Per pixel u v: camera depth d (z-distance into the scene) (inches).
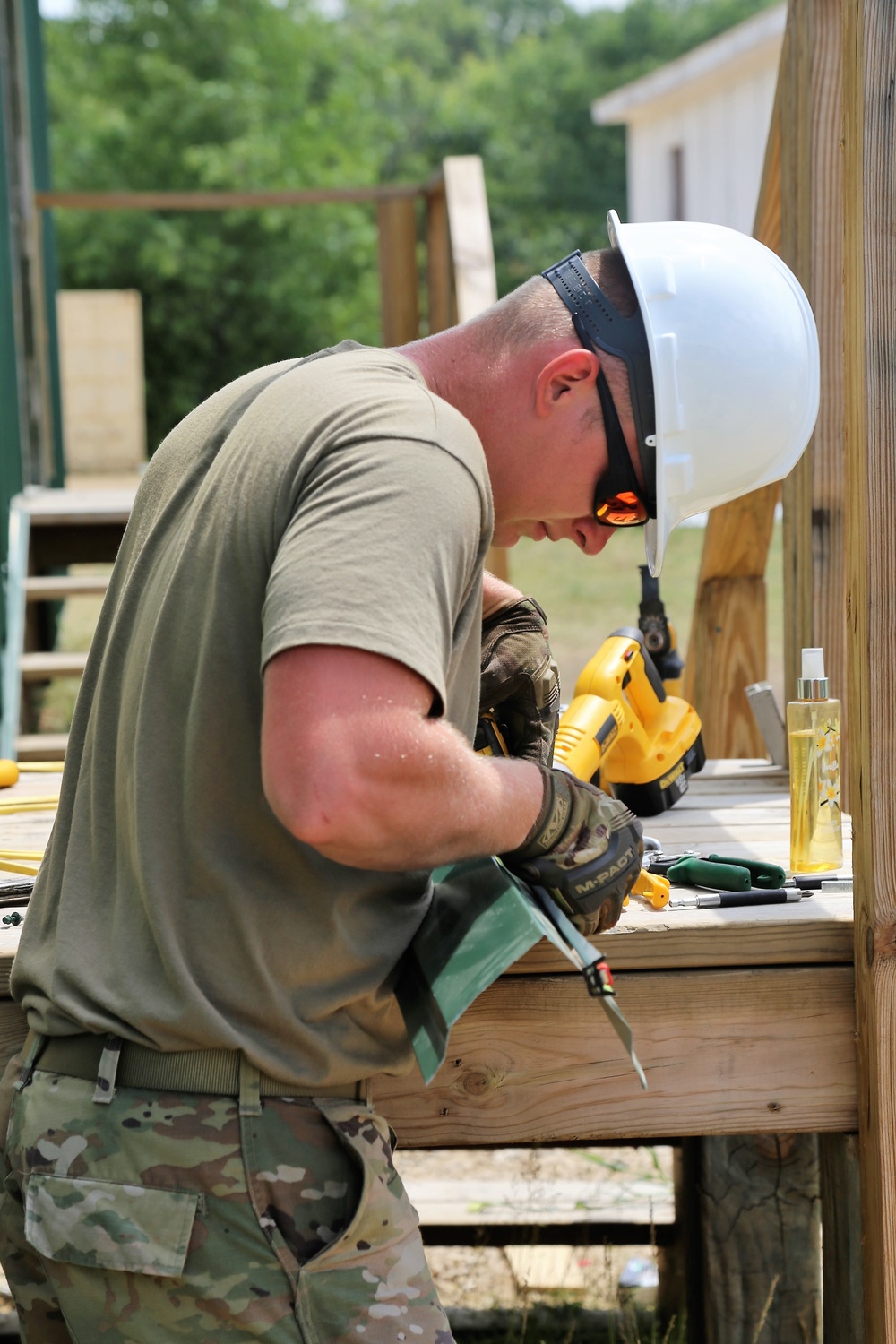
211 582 55.6
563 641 406.9
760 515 126.6
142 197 320.8
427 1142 76.4
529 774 61.7
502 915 59.4
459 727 61.2
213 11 979.3
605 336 63.7
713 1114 77.0
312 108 967.0
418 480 50.9
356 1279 58.5
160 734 57.3
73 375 598.2
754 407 68.4
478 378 63.5
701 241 70.0
